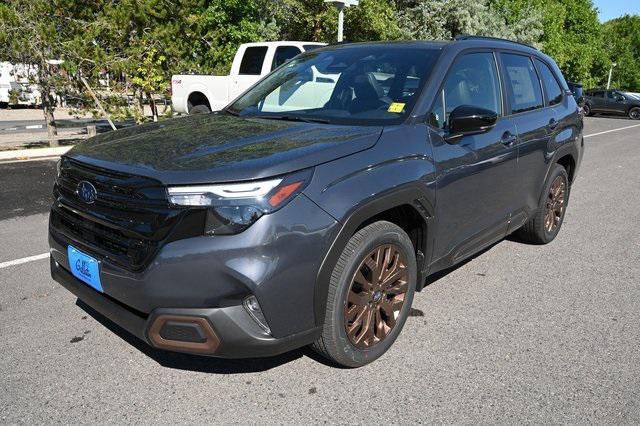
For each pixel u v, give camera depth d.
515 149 4.39
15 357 3.30
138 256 2.67
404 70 3.80
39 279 4.54
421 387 3.08
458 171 3.65
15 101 11.55
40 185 8.06
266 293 2.61
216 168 2.63
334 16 17.45
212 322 2.58
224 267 2.55
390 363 3.32
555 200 5.58
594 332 3.78
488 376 3.21
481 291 4.45
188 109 13.21
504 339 3.65
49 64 10.92
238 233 2.57
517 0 29.22
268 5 18.92
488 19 24.09
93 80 11.43
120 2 11.14
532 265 5.08
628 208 7.55
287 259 2.65
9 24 10.23
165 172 2.64
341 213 2.81
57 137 13.33
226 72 13.34
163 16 11.51
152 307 2.64
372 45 4.29
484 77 4.25
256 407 2.87
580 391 3.07
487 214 4.16
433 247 3.59
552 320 3.95
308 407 2.88
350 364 3.18
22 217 6.43
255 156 2.75
